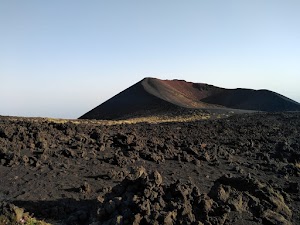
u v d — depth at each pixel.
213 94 183.62
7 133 25.23
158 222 12.53
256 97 159.38
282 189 19.55
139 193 14.09
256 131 40.59
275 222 14.59
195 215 13.64
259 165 25.64
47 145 24.41
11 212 13.23
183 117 79.62
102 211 13.49
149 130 37.19
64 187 17.80
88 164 21.72
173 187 14.43
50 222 14.20
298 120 53.97
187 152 26.67
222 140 34.00
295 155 28.62
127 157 23.77
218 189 15.35
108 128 36.53
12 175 19.14
